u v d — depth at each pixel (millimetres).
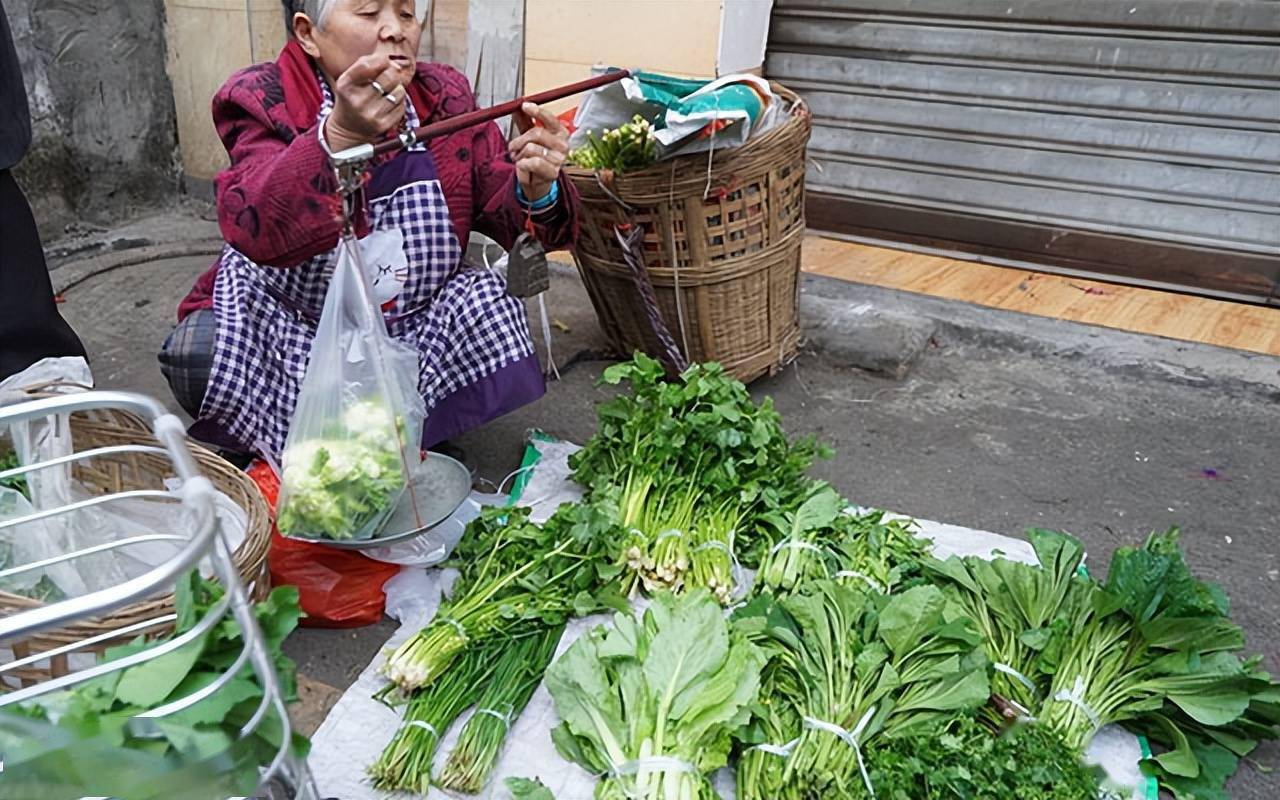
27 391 1854
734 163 2721
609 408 2469
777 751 1644
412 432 2104
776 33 4145
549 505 2488
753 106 2658
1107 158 3744
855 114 4121
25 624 918
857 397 3252
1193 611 1823
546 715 1846
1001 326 3592
